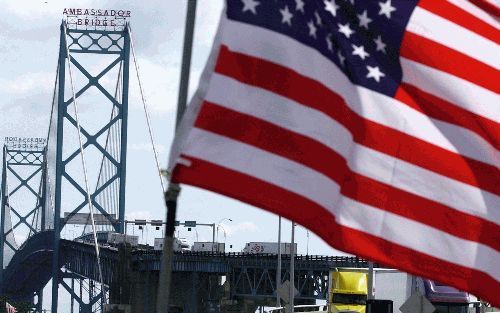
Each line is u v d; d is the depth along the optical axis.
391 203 25.41
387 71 25.53
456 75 26.06
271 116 23.31
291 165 23.33
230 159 22.83
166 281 22.02
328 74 24.22
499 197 25.95
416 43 25.83
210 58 23.03
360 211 25.20
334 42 24.66
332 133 24.02
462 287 25.86
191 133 22.61
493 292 25.95
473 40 26.25
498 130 26.08
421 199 25.64
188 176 22.39
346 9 25.05
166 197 22.23
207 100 22.89
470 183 25.88
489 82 26.30
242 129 23.06
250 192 22.94
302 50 23.86
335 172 24.02
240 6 23.52
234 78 23.16
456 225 25.78
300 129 23.50
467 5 26.47
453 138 25.94
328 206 23.88
